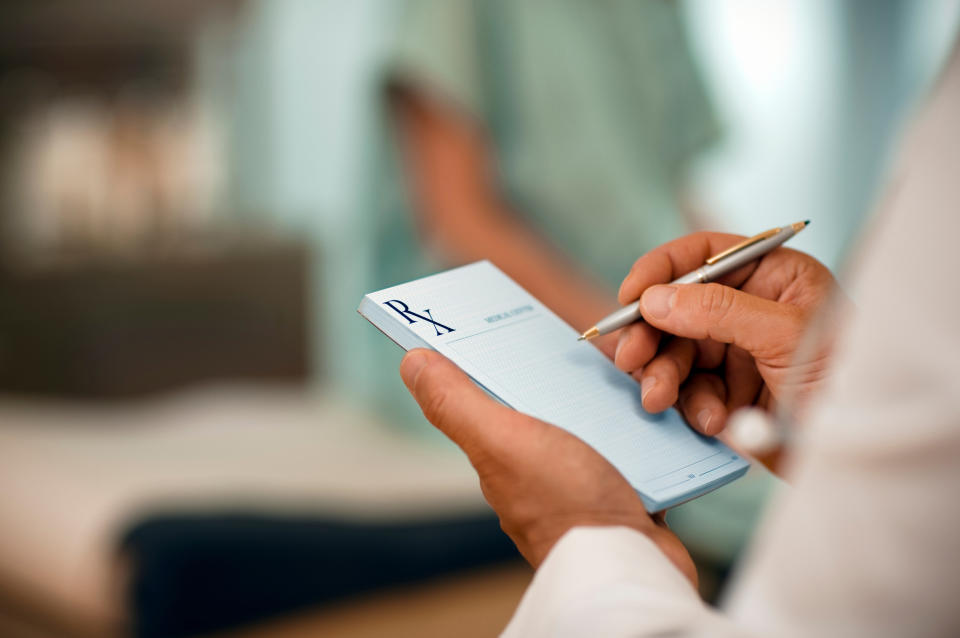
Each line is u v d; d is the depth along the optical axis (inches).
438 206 52.7
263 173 77.0
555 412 19.6
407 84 52.8
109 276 76.2
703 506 53.2
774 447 19.4
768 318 19.4
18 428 62.0
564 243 55.1
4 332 74.0
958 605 13.4
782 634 14.6
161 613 43.5
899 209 14.3
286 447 57.4
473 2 52.7
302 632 46.7
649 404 20.3
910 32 98.3
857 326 14.4
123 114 87.0
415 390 18.6
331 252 64.6
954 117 14.1
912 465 13.4
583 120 54.5
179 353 77.8
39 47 88.2
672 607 15.0
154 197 84.1
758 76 97.0
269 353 81.0
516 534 18.2
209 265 79.0
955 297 13.3
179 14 85.4
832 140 98.0
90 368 74.1
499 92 53.7
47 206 83.0
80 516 46.6
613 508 17.5
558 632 15.5
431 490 52.5
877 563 13.7
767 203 97.3
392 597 48.7
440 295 21.5
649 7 57.6
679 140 58.8
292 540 46.4
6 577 49.8
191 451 56.4
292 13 67.1
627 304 21.7
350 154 57.2
